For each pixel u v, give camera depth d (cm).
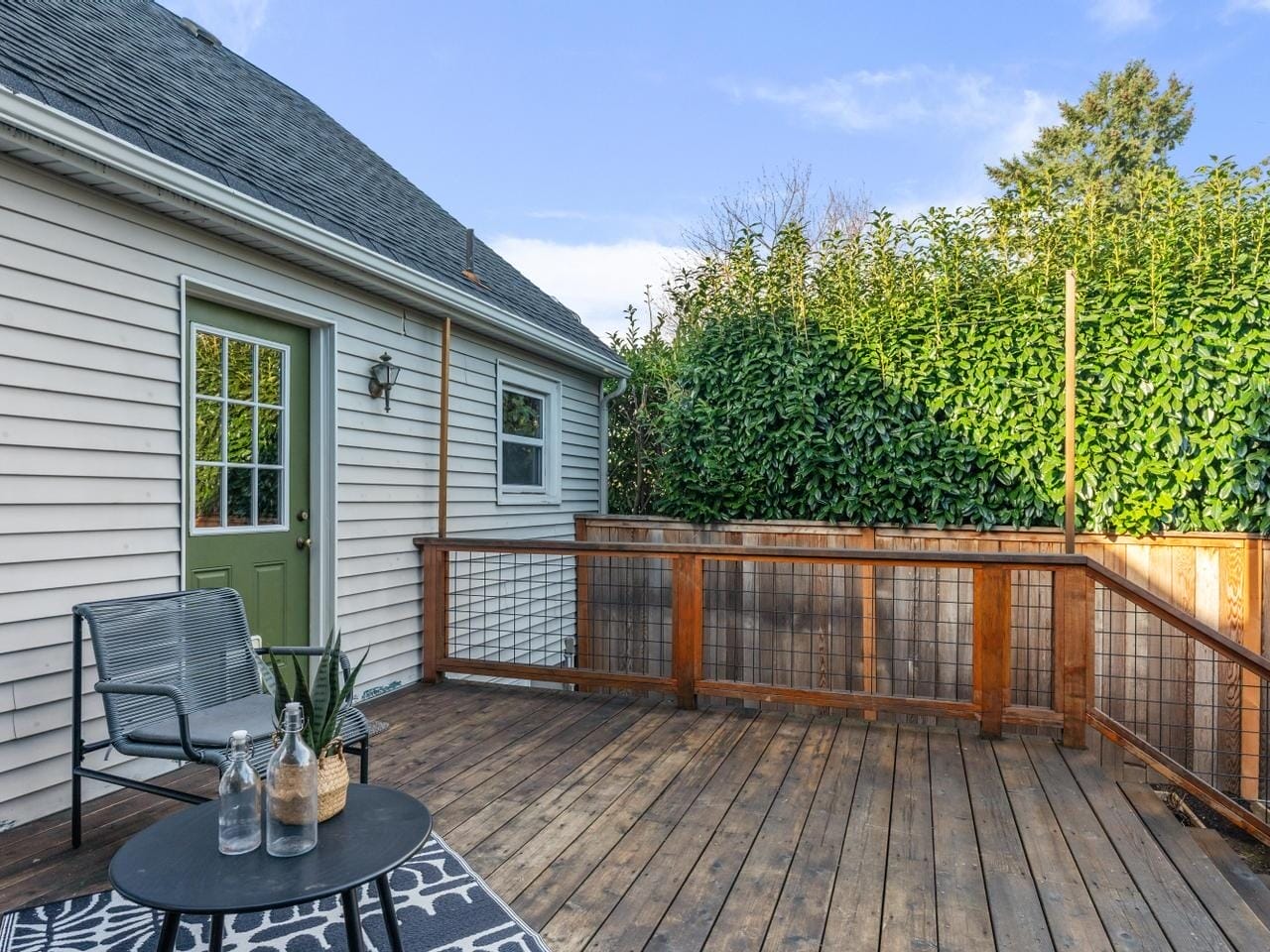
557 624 727
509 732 419
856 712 470
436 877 258
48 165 299
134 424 340
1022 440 543
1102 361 523
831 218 1772
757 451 614
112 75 391
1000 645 412
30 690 300
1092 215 546
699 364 645
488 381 620
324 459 455
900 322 575
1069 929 233
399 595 517
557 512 733
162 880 167
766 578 597
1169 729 501
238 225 369
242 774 183
